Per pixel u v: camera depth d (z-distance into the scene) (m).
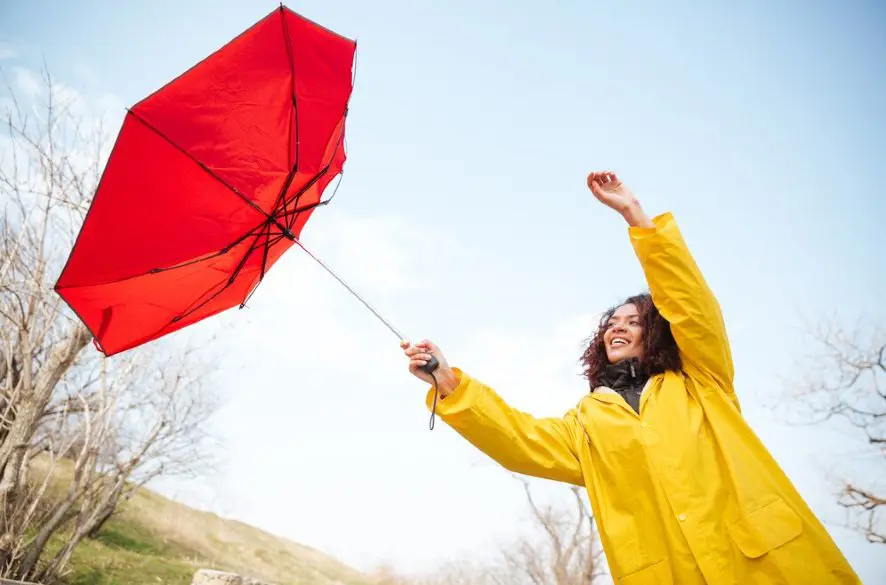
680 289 2.31
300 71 2.80
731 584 1.94
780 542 1.95
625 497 2.21
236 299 3.05
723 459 2.14
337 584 20.56
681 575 2.01
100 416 10.02
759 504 2.02
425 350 2.44
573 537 19.08
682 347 2.36
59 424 10.19
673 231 2.35
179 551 17.30
